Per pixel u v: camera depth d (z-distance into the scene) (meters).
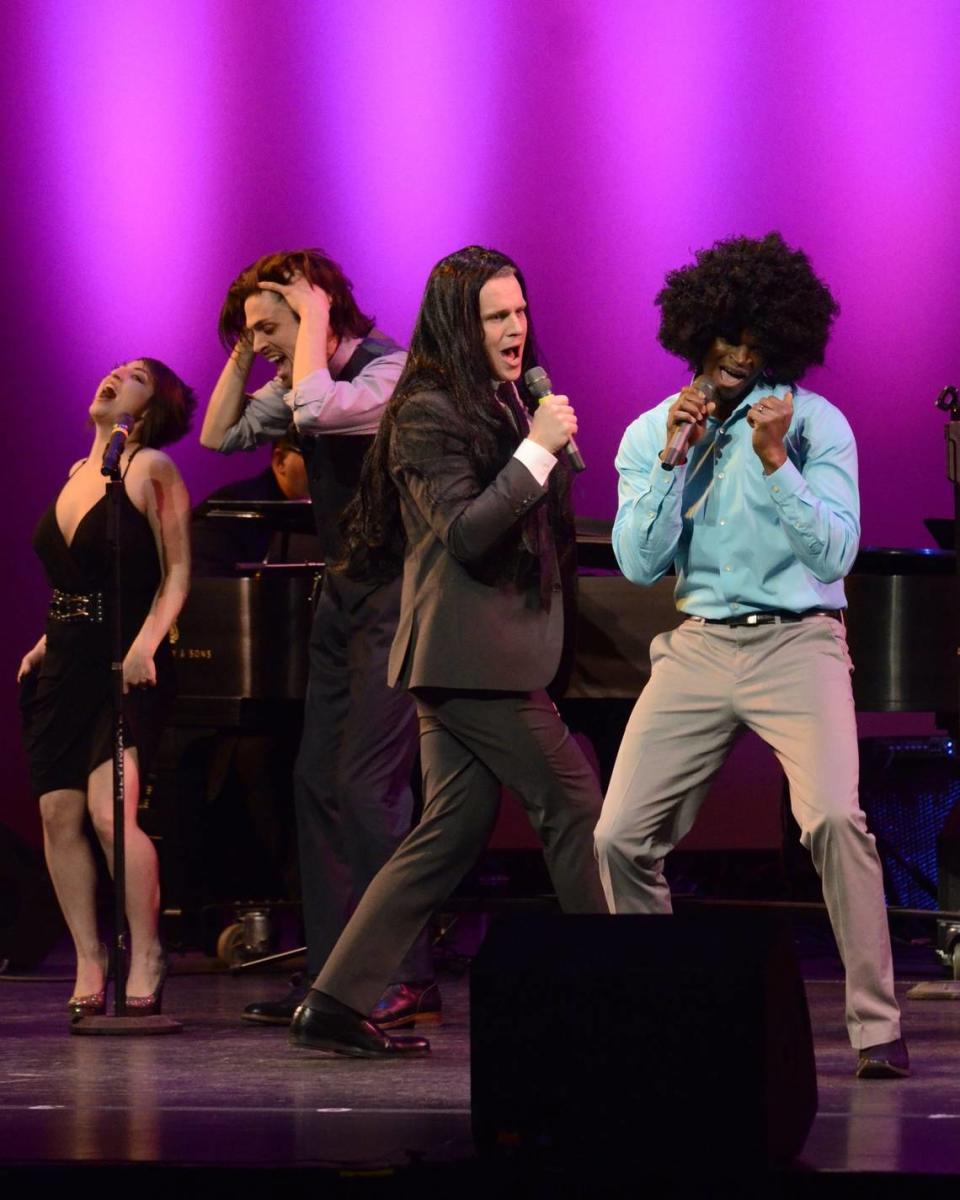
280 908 13.62
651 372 17.83
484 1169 6.13
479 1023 6.14
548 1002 6.08
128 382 10.83
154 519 10.66
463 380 8.55
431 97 17.86
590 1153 6.05
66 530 10.73
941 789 14.82
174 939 14.18
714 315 8.24
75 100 18.05
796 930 15.14
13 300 18.11
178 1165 6.27
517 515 8.19
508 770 8.48
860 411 17.66
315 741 10.58
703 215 17.72
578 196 17.81
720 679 8.22
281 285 10.46
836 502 8.11
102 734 10.59
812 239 17.62
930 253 17.52
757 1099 5.90
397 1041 8.95
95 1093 7.95
